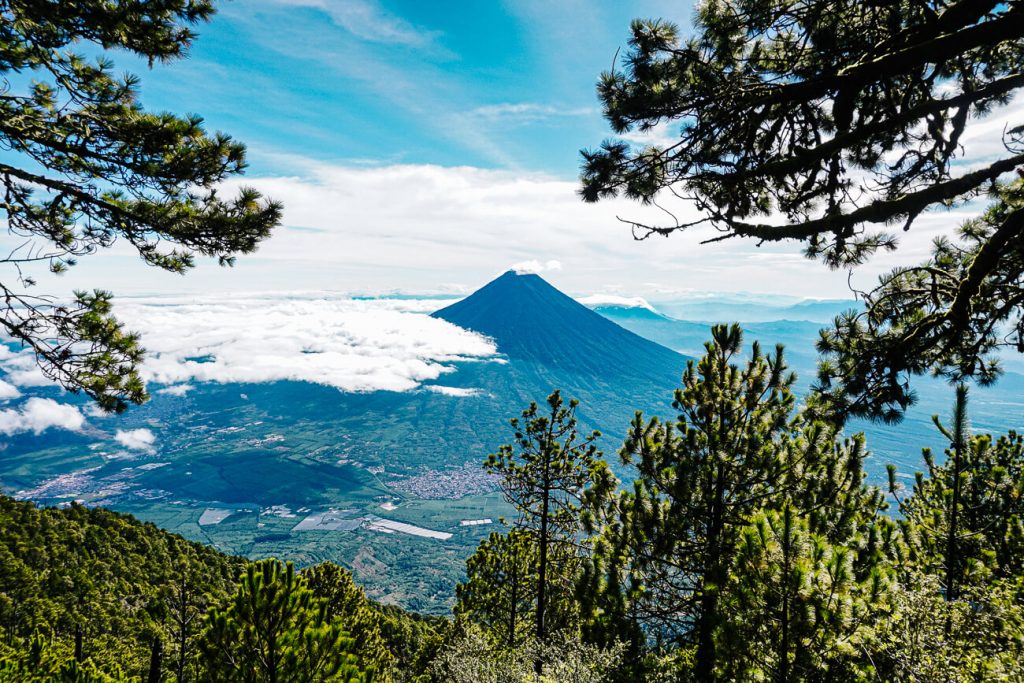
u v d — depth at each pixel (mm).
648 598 9891
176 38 6754
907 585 8219
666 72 4727
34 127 6340
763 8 4938
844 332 5578
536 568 18656
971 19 4148
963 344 5277
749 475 9555
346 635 7383
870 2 4566
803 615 6387
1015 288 5188
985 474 9641
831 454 9359
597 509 11125
